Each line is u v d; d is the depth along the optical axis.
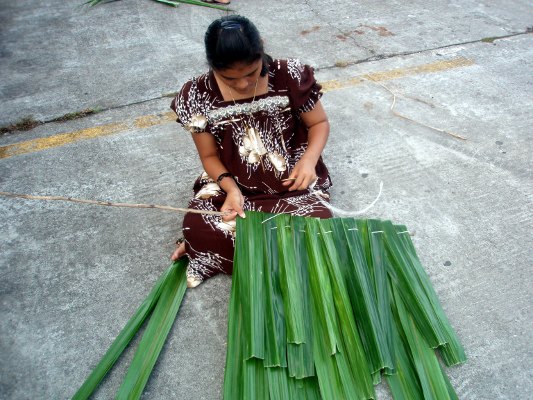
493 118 2.98
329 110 3.07
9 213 2.43
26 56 3.70
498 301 1.99
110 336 1.91
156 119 3.04
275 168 2.05
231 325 1.71
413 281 1.83
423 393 1.58
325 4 4.36
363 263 1.84
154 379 1.77
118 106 3.16
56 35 3.96
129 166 2.70
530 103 3.11
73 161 2.74
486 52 3.64
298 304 1.70
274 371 1.60
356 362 1.60
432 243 2.22
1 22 4.18
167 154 2.77
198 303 2.01
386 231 1.97
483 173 2.59
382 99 3.16
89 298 2.05
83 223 2.37
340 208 2.40
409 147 2.77
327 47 3.71
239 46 1.54
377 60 3.56
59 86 3.35
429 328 1.71
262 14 4.20
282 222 1.92
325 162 2.68
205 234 1.93
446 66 3.48
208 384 1.75
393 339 1.70
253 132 1.97
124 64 3.57
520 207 2.40
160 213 2.41
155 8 4.33
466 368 1.76
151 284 2.10
